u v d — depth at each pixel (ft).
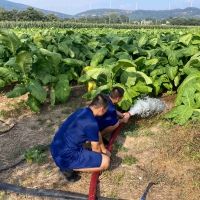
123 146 13.60
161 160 12.34
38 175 11.70
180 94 16.61
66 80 18.25
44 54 17.49
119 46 21.15
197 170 11.52
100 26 148.25
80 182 11.21
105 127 13.48
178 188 10.68
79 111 10.66
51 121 16.35
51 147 10.93
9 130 15.49
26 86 16.51
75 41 24.29
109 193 10.52
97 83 19.97
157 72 19.36
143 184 10.94
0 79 18.31
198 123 14.35
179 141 13.34
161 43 24.40
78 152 10.65
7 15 234.79
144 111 15.69
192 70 17.54
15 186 10.84
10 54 21.44
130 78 16.60
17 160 12.79
